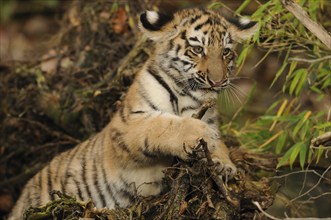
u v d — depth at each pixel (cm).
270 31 1002
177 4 1373
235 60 1023
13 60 1297
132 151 941
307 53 1062
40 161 1248
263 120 1089
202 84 946
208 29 953
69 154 1053
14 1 1778
